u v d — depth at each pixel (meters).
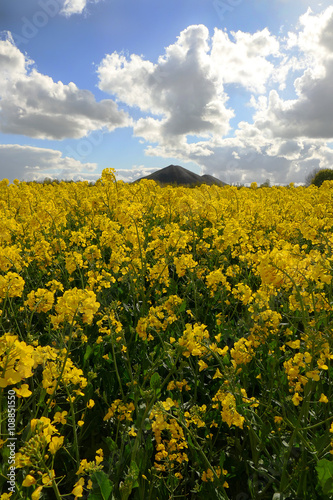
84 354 2.63
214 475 1.73
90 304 1.86
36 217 4.90
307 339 1.87
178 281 4.27
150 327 2.51
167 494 1.86
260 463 1.98
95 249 3.63
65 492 1.93
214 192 11.07
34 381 2.38
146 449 1.84
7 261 3.05
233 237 4.15
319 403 2.19
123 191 6.93
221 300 3.35
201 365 1.98
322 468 1.51
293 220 7.08
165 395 2.40
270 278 2.15
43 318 3.23
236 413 1.76
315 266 2.16
